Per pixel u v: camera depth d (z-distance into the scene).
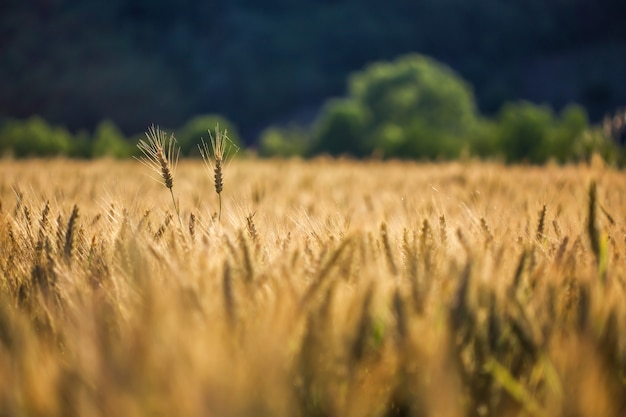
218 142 4.05
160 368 1.87
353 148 102.44
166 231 3.72
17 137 58.09
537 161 33.94
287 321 2.32
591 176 5.81
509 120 48.19
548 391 2.28
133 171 12.98
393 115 104.62
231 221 3.77
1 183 8.05
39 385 1.95
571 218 4.49
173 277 2.61
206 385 1.76
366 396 2.22
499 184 8.88
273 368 1.93
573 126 34.09
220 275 2.66
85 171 12.48
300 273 2.89
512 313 2.50
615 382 2.35
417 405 2.20
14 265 3.49
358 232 3.11
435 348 2.21
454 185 9.16
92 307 2.35
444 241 3.50
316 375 2.22
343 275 2.87
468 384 2.32
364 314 2.37
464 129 106.06
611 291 2.75
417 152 73.81
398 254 3.39
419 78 107.62
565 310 2.81
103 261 3.27
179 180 10.51
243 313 2.43
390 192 8.38
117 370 1.88
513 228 4.11
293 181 10.77
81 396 1.91
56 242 3.71
